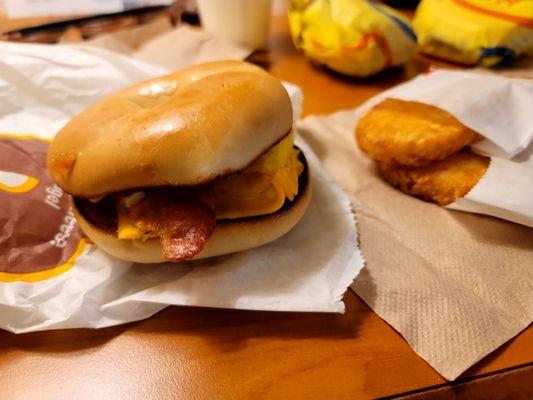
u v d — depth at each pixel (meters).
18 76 0.21
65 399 0.14
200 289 0.16
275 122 0.16
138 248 0.15
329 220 0.19
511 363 0.14
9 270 0.16
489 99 0.20
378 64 0.29
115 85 0.22
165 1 0.38
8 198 0.17
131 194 0.15
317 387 0.14
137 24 0.35
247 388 0.14
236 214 0.16
